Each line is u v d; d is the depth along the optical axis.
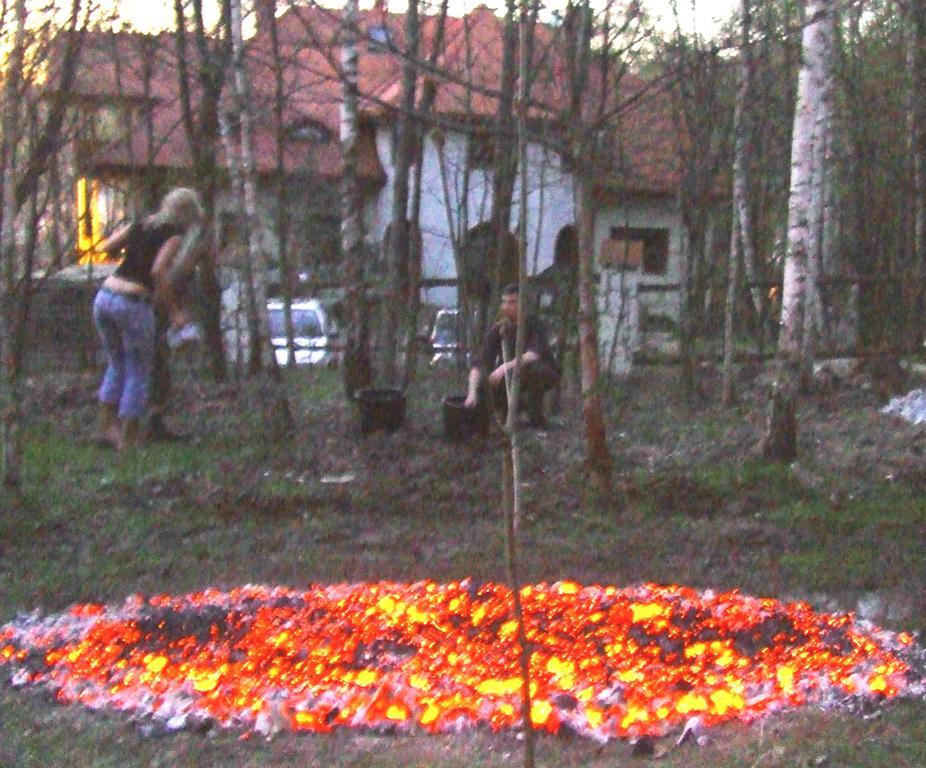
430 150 20.70
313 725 5.16
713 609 6.76
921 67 19.33
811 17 9.88
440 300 18.98
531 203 23.52
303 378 17.41
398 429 11.84
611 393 15.26
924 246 20.59
